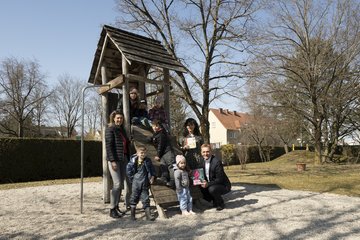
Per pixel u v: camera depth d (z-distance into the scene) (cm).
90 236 535
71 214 716
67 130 5753
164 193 696
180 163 696
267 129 3650
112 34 841
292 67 2222
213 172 758
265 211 704
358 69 2289
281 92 2319
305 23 2191
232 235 527
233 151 3219
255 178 1408
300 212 689
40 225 614
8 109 4278
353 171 1673
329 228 562
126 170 682
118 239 517
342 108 2611
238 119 6888
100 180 1608
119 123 714
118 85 800
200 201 788
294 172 1700
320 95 2306
